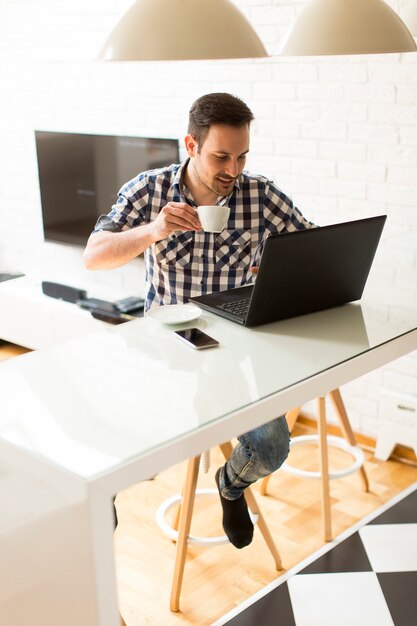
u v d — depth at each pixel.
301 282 1.97
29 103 4.84
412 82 3.16
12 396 1.56
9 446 1.39
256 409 1.53
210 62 3.83
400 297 2.18
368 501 3.20
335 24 1.73
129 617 2.52
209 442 1.45
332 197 3.54
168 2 1.55
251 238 2.46
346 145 3.43
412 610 2.48
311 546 2.89
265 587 2.62
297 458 3.58
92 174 4.52
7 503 1.46
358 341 1.86
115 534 2.99
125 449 1.35
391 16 1.76
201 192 2.38
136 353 1.79
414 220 3.29
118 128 4.37
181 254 2.41
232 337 1.90
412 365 3.42
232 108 2.17
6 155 5.11
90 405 1.52
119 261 2.21
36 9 4.59
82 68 4.45
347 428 3.08
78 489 1.29
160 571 2.77
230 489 2.35
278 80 3.59
